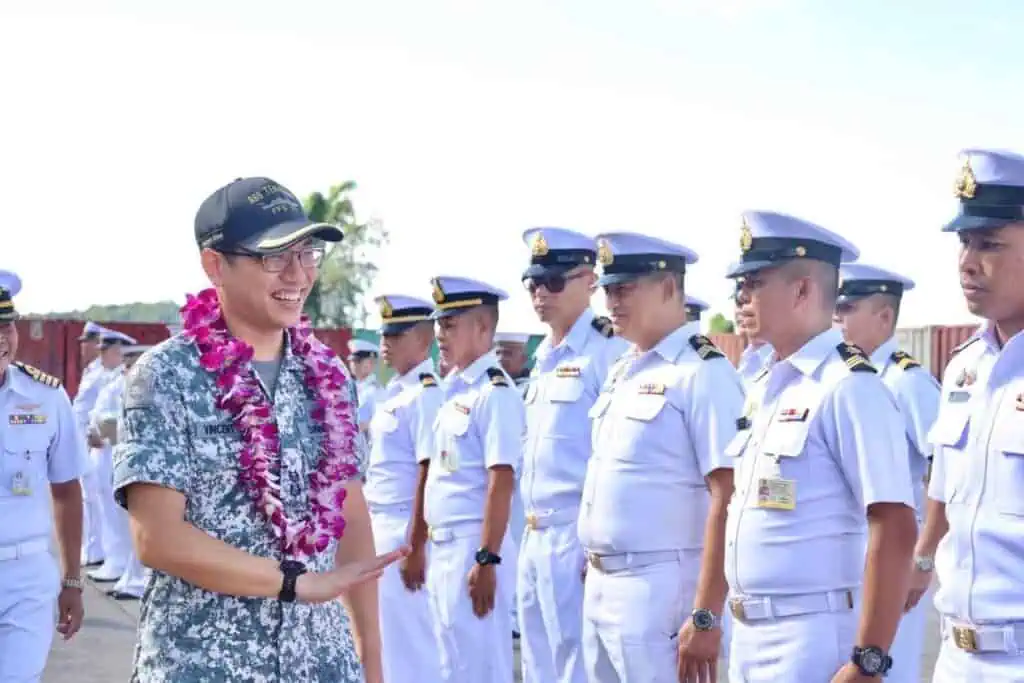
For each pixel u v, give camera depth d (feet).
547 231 18.03
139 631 8.55
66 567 15.90
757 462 11.50
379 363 75.31
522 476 18.17
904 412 17.58
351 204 132.05
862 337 18.97
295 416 8.83
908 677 16.33
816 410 11.08
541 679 17.79
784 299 11.65
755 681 11.39
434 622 19.33
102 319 75.05
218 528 8.26
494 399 18.44
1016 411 9.99
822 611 11.00
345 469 8.95
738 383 13.48
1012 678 9.84
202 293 8.92
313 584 8.20
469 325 19.26
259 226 8.54
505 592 18.88
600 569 14.05
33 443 14.98
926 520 15.43
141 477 7.96
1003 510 9.98
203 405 8.32
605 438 14.15
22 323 72.59
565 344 17.92
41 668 14.78
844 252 12.10
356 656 9.01
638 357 14.43
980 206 10.03
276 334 9.07
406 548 8.70
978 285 10.12
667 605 13.38
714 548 12.62
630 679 13.65
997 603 9.92
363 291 132.46
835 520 11.04
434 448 19.47
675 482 13.46
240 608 8.27
